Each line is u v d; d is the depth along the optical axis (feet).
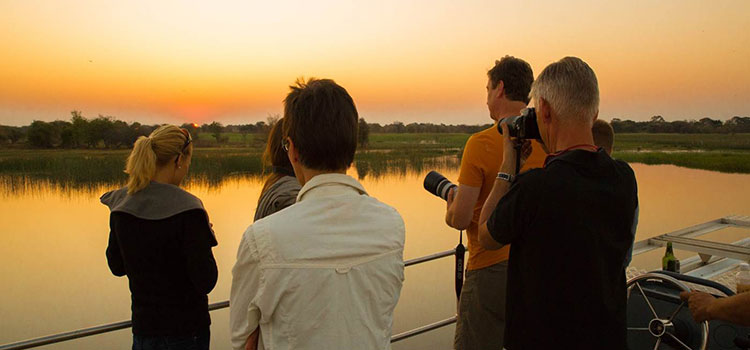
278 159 6.84
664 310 6.68
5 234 32.73
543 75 4.69
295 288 3.44
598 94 4.50
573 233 4.19
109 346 16.62
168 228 5.84
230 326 3.76
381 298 3.83
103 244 30.37
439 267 24.21
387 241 3.88
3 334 17.08
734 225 14.20
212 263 6.17
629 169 4.65
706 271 12.44
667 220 35.58
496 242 4.76
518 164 5.24
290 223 3.57
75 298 20.54
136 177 5.97
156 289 5.96
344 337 3.54
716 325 6.57
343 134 3.83
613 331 4.37
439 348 15.75
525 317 4.50
